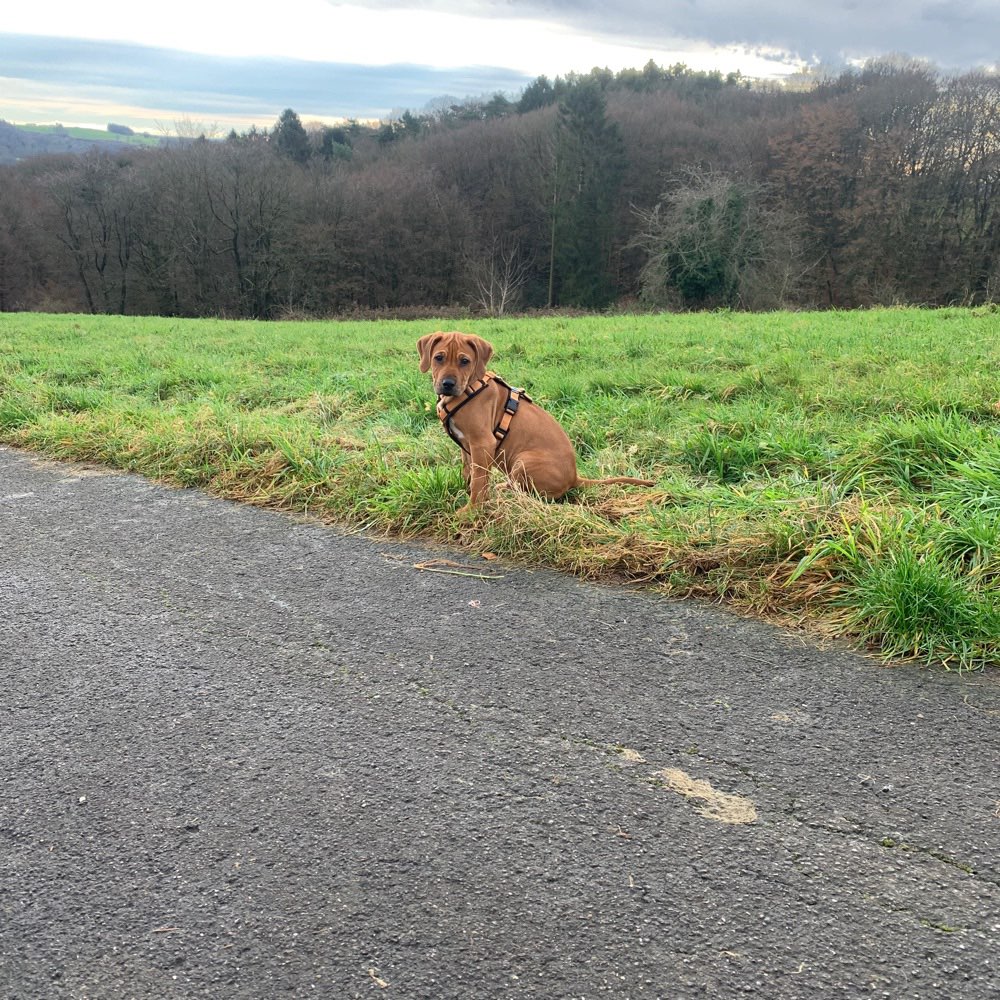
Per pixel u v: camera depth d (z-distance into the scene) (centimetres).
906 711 288
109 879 216
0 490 579
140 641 349
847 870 214
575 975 184
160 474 601
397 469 547
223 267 4791
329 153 6888
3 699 304
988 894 206
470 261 4981
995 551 365
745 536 406
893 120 4328
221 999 181
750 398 719
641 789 248
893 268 4188
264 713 292
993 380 682
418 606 380
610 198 5034
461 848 224
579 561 416
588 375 849
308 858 221
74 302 4962
